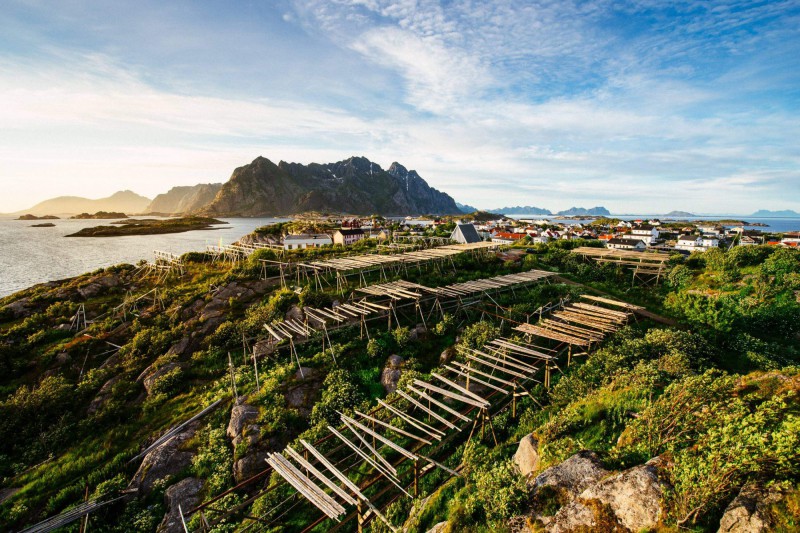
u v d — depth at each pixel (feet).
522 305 103.91
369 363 83.35
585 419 46.52
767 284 93.20
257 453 60.59
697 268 129.18
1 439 66.13
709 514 23.49
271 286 120.78
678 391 33.42
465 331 89.61
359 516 45.68
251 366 83.46
